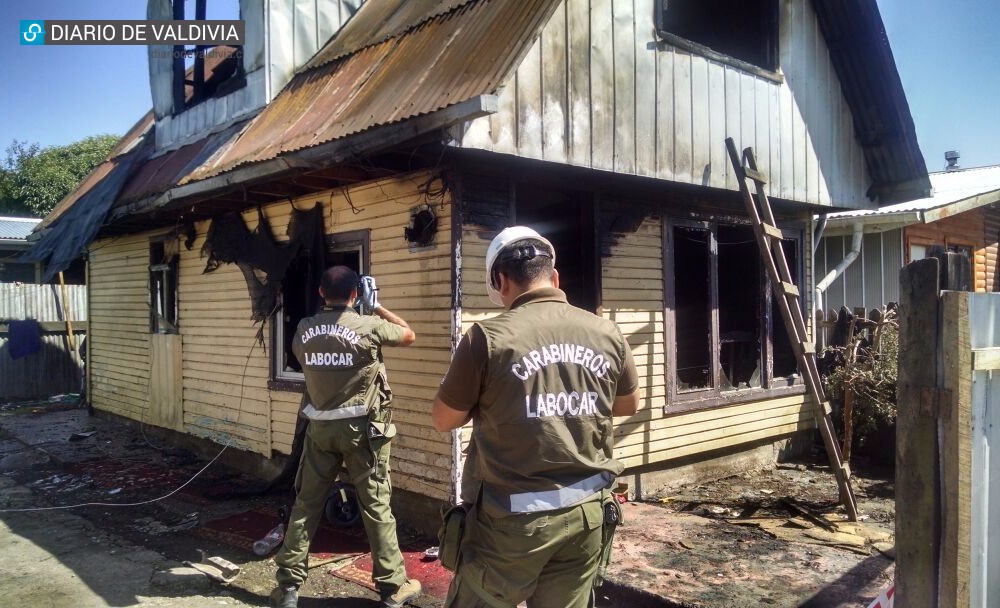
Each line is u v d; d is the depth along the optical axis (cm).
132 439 859
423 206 489
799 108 677
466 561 222
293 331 648
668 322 609
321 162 461
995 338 254
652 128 530
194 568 439
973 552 251
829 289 1032
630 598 375
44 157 2916
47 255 794
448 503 474
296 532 382
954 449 235
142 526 544
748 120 620
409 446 505
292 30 658
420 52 488
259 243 642
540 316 224
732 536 462
